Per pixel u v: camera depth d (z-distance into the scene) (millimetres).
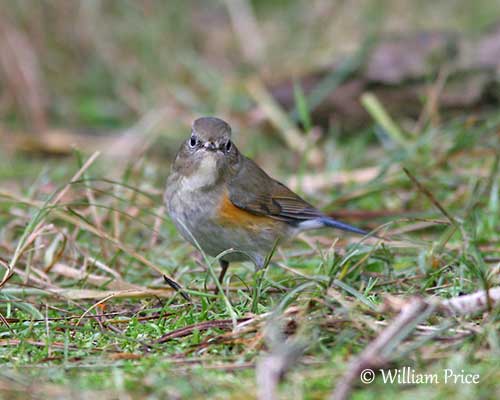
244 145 16203
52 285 9742
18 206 12445
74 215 10984
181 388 6703
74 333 8352
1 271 10281
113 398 6566
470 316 7820
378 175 12711
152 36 19266
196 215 10406
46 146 16656
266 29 20953
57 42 18828
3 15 18016
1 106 17984
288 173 14984
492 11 20516
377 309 7812
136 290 9461
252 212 10586
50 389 6742
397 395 6469
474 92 15734
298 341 7121
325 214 11664
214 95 18062
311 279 8484
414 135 14320
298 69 18391
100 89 19000
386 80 16438
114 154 16109
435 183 13070
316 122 16859
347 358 7109
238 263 11547
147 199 12625
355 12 20703
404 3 21062
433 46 16703
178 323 8492
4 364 7488
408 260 10484
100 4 19297
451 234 9812
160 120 16469
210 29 20984
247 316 8172
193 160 10250
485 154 13469
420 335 7402
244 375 6977
